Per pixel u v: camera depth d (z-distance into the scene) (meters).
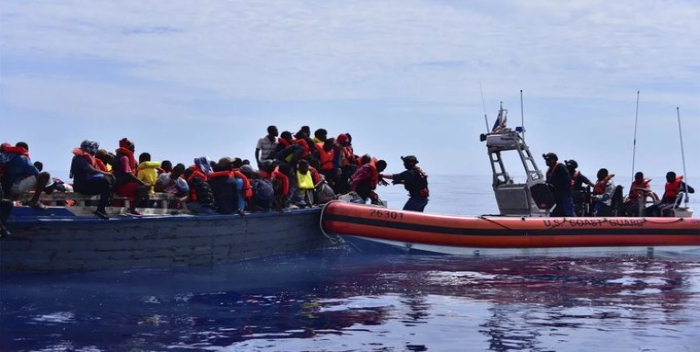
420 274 11.67
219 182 12.05
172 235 11.22
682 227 15.26
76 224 10.23
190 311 8.54
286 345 7.14
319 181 14.88
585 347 7.20
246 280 10.70
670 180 16.20
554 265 12.96
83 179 10.45
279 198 13.31
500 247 14.37
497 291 10.20
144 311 8.47
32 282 9.88
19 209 10.03
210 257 11.84
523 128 15.29
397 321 8.24
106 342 7.11
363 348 7.10
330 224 13.98
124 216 10.72
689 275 11.91
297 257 13.51
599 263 13.33
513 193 15.31
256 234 12.67
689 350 7.11
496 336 7.62
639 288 10.59
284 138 14.52
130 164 11.12
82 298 9.03
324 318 8.34
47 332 7.43
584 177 16.38
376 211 14.02
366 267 12.37
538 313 8.76
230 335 7.48
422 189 15.23
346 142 16.81
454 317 8.48
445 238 14.13
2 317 8.00
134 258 10.96
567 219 14.77
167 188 12.53
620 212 16.17
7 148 10.25
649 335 7.69
